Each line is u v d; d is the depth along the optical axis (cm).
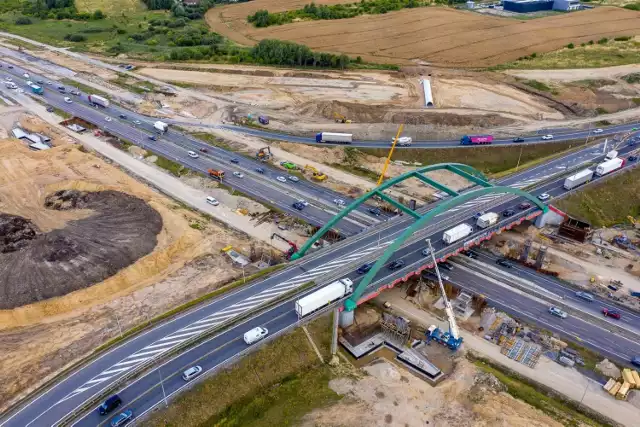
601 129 16875
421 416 7469
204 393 7112
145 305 9050
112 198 12019
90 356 7600
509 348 9000
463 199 9869
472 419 7481
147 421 6619
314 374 7944
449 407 7700
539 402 7931
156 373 7288
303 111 18100
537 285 10556
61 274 9338
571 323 9531
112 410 6688
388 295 10325
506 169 15225
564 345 9031
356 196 13288
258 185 13600
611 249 11831
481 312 9850
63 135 15862
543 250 11019
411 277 10688
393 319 9431
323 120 17538
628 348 8962
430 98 18562
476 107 18325
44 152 14112
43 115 17288
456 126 16750
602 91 19638
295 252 10625
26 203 11494
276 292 8981
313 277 9388
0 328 8331
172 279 9844
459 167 12150
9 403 7031
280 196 13162
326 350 8312
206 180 13688
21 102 18150
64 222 10944
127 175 13562
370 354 8812
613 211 13275
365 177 14438
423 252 10131
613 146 15550
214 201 12762
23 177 12581
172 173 14150
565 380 8375
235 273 10075
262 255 10712
